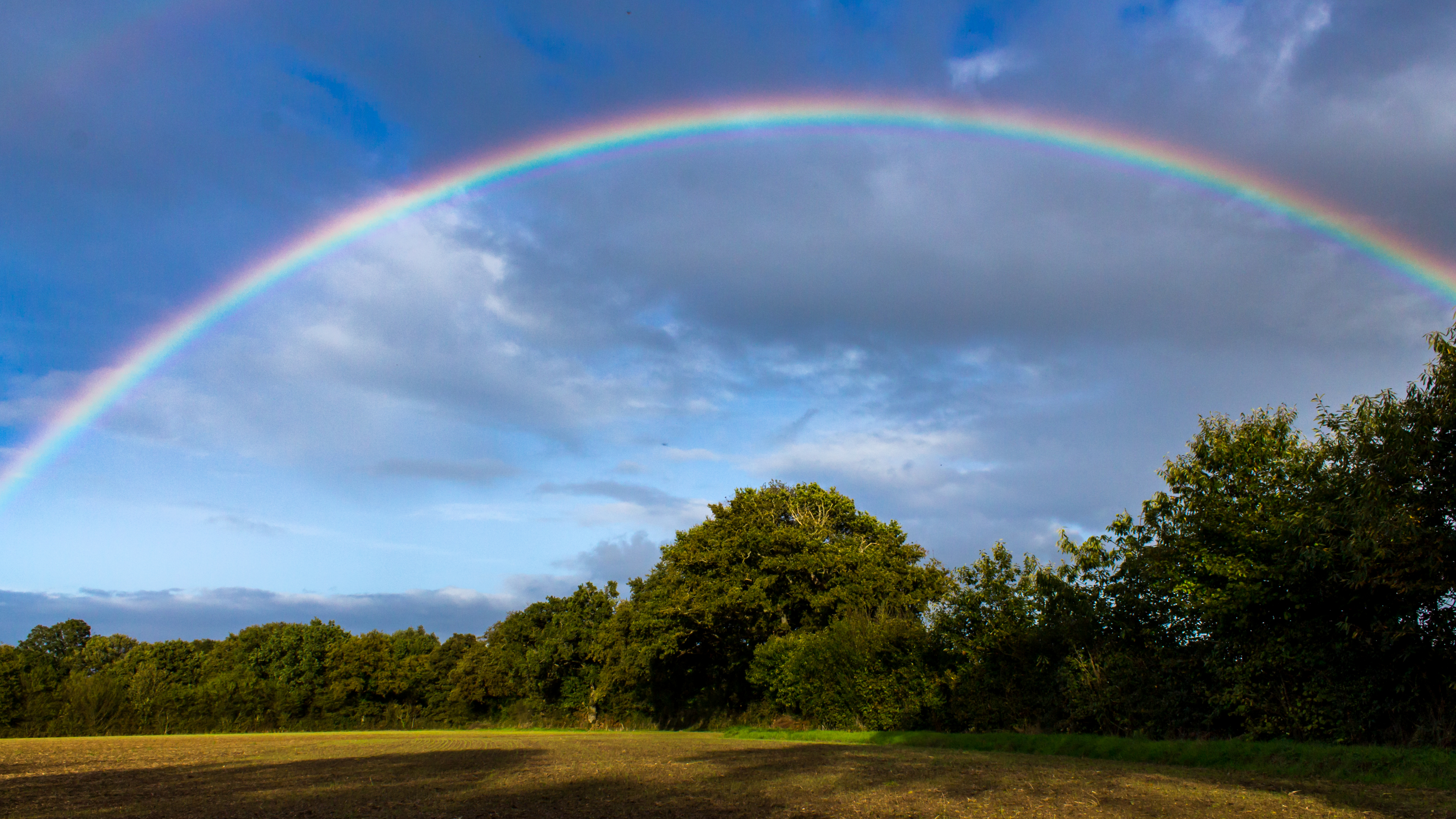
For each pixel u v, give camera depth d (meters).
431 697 84.75
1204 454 23.38
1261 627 20.91
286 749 30.23
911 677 32.09
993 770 17.70
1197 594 21.72
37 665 70.50
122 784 17.33
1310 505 19.52
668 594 50.53
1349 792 13.17
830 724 35.28
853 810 12.25
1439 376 16.66
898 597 44.75
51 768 21.69
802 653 37.78
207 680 80.06
